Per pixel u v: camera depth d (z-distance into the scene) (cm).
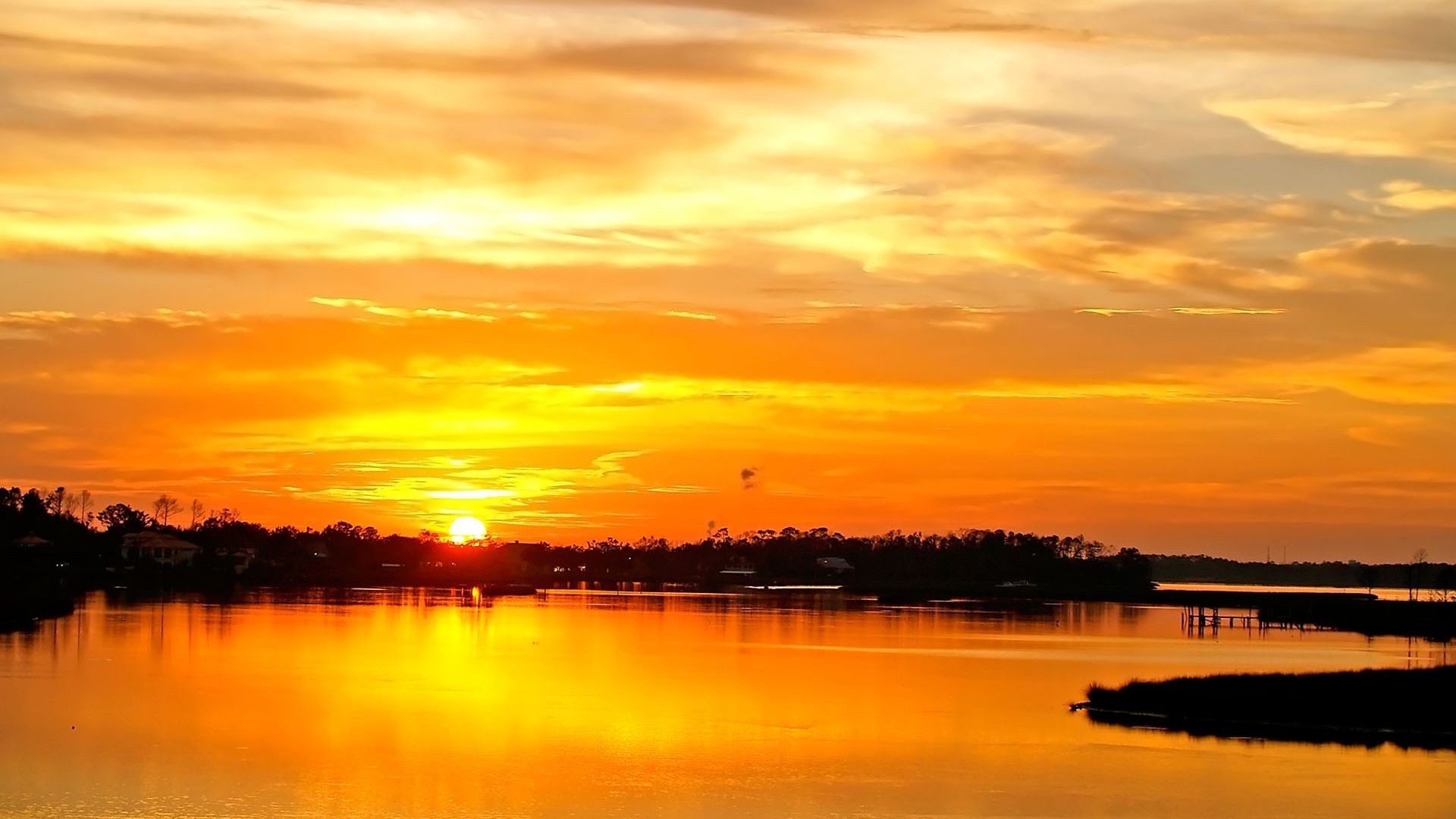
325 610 18200
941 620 19588
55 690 8612
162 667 10075
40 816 5291
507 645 13288
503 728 7462
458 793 5794
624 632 15700
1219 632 17712
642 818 5450
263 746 6744
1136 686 8681
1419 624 18938
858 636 15412
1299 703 8038
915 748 6969
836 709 8431
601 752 6775
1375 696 8238
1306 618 19600
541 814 5484
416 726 7462
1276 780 6253
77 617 15262
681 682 9912
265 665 10462
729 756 6706
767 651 12950
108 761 6316
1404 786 6169
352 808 5512
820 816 5506
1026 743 7144
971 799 5819
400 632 14525
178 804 5519
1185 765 6581
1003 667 11456
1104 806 5741
